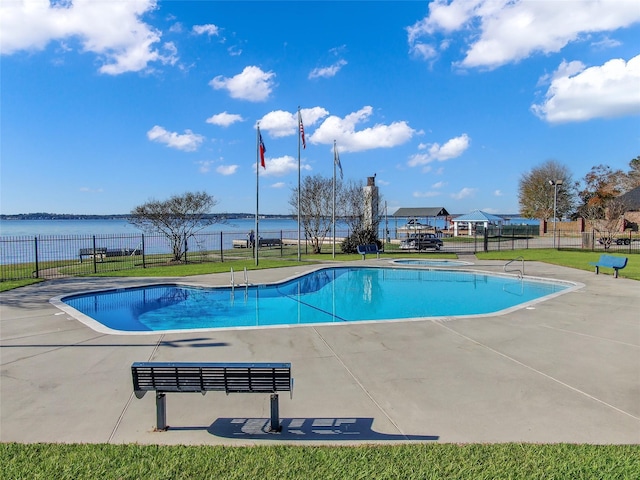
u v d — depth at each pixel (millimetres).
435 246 31781
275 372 4250
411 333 8258
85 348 7344
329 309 12516
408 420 4602
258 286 15352
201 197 32656
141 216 26812
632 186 66125
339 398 5207
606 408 4891
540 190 66188
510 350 7137
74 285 14828
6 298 12102
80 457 3795
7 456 3824
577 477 3443
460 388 5504
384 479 3436
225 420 4617
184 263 23094
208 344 7605
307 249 32219
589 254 26906
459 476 3467
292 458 3766
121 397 5258
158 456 3809
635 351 7070
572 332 8289
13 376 5988
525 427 4430
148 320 11156
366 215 32156
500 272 18141
